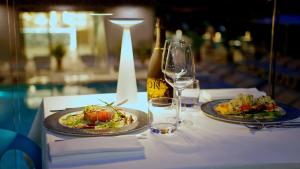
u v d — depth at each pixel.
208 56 5.59
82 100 1.29
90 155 0.75
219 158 0.78
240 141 0.88
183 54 1.04
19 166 1.61
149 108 1.00
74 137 0.89
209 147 0.84
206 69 5.05
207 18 5.11
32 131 1.33
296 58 4.49
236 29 5.30
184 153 0.80
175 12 3.98
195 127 0.99
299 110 1.10
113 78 2.29
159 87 1.20
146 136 0.91
